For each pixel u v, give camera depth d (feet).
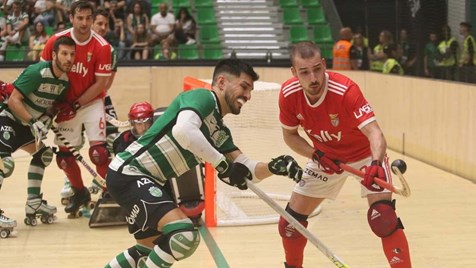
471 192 48.93
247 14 101.35
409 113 62.80
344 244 37.06
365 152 28.27
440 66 59.82
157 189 24.91
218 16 101.19
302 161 59.98
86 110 41.52
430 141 59.11
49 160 41.27
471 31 55.62
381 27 72.95
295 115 28.04
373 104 70.38
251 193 44.32
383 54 71.41
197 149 23.76
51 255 35.42
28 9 90.38
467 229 39.60
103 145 41.39
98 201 40.60
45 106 39.91
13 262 34.24
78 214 43.37
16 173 56.59
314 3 103.60
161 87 86.33
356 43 78.64
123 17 92.43
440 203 45.83
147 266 24.68
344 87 26.71
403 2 67.00
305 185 28.89
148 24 91.40
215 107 24.73
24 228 40.78
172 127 24.89
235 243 37.27
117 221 40.83
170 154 25.00
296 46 26.12
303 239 29.40
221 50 94.02
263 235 38.83
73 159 42.19
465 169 53.72
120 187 25.03
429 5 61.77
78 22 40.22
